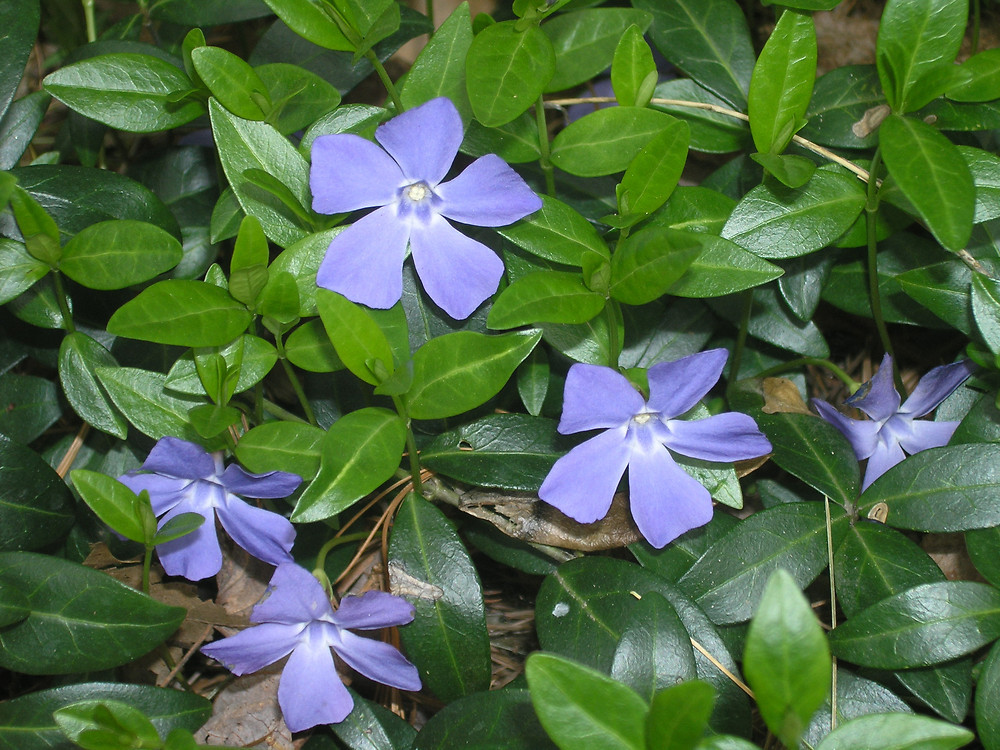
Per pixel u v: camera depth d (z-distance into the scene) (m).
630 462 0.18
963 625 0.18
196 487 0.19
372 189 0.18
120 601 0.18
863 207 0.20
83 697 0.18
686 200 0.20
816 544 0.19
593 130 0.20
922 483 0.19
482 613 0.19
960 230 0.17
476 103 0.19
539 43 0.19
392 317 0.19
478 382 0.18
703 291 0.18
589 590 0.19
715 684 0.18
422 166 0.18
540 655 0.15
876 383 0.19
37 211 0.18
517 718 0.18
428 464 0.19
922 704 0.20
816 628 0.14
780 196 0.19
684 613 0.18
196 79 0.20
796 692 0.14
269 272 0.19
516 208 0.18
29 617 0.18
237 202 0.20
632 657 0.17
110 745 0.16
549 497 0.18
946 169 0.18
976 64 0.19
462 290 0.18
